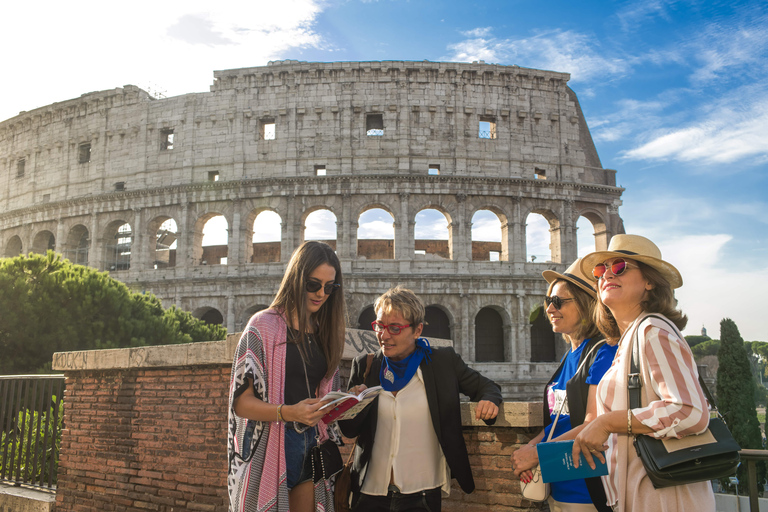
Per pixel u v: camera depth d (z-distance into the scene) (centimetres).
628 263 606
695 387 508
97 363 1319
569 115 6538
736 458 505
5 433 1587
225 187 6200
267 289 5903
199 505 1111
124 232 6956
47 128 7150
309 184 6106
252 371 618
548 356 6141
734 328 5009
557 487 664
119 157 6694
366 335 1264
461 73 6406
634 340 564
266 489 598
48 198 6969
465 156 6269
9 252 7150
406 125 6275
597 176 6544
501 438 845
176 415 1184
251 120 6391
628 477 558
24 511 1340
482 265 6019
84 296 3694
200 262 6397
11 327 3494
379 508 701
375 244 7212
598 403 591
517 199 6162
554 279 752
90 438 1305
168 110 6612
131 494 1211
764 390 13050
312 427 673
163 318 4391
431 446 709
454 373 729
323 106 6325
